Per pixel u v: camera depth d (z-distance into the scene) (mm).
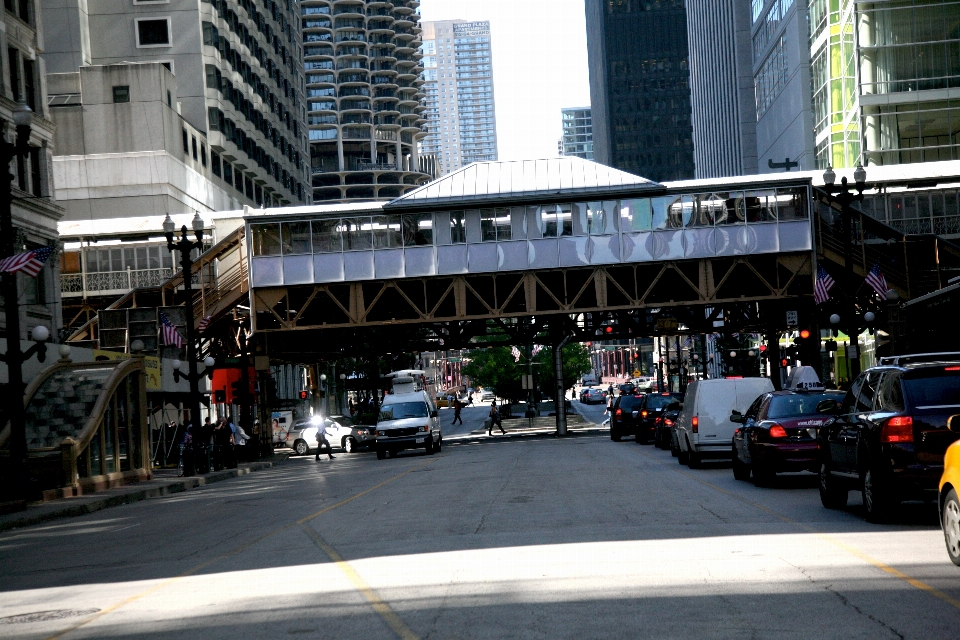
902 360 15297
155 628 8930
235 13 90000
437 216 55281
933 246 57844
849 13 66562
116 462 33656
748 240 53906
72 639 8719
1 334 39000
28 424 31891
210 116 83812
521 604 9070
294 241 55438
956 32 63969
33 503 27094
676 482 22500
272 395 56594
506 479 25688
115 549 16469
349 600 9695
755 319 63969
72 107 75125
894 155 64188
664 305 54500
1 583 13289
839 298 55406
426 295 55188
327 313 64250
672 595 9211
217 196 85125
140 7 82812
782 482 22078
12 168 41406
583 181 55156
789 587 9414
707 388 26438
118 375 33969
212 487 34375
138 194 73812
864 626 7773
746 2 129875
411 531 15469
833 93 70938
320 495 25094
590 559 11570
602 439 51562
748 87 129250
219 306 55469
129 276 67938
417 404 45312
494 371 126562
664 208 54531
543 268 54781
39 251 26000
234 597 10297
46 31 80438
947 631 7539
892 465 13273
